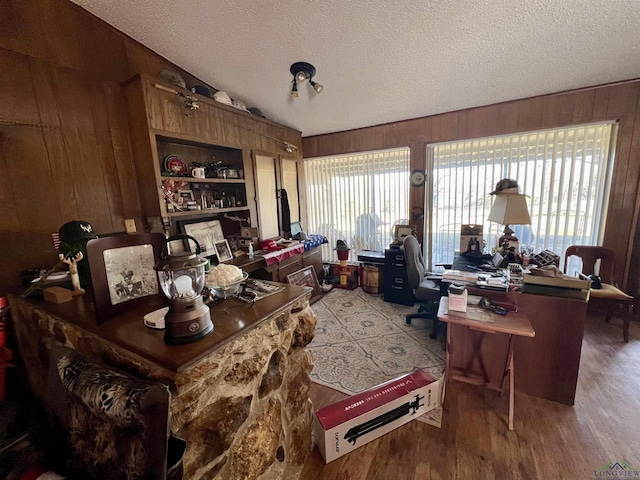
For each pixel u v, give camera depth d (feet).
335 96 9.33
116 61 6.49
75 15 5.76
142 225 7.11
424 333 8.96
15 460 3.58
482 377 6.51
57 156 5.64
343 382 6.73
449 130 10.57
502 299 6.10
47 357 4.70
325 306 11.27
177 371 2.61
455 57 7.16
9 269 5.12
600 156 8.84
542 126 9.15
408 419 5.47
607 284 8.45
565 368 5.71
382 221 12.91
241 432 3.47
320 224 14.25
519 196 7.16
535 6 5.45
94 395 2.81
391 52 6.95
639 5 5.34
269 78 8.29
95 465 2.94
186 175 7.75
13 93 5.03
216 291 4.15
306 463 4.76
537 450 4.78
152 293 4.12
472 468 4.54
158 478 2.41
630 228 8.59
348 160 13.12
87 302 4.35
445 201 11.25
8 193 5.06
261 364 3.72
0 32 4.84
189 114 7.35
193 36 6.49
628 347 7.54
